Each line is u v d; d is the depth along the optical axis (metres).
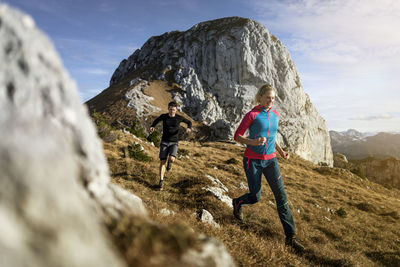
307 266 3.62
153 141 21.66
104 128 12.64
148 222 1.00
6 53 0.66
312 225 8.12
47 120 0.68
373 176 142.25
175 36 99.44
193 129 68.00
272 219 6.14
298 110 82.12
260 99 4.03
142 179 7.00
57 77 0.79
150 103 75.12
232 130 64.31
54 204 0.54
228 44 81.81
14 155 0.52
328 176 22.73
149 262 0.73
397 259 6.17
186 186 7.18
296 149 76.25
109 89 92.75
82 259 0.51
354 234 8.05
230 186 9.57
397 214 11.73
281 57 83.00
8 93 0.62
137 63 105.25
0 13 0.69
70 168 0.67
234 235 3.78
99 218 0.81
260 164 3.95
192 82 81.44
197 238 1.03
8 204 0.46
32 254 0.43
